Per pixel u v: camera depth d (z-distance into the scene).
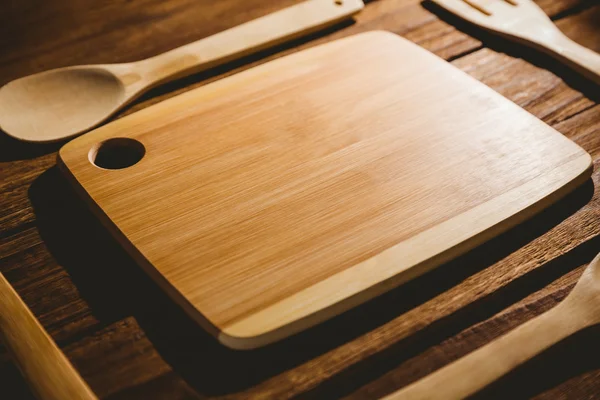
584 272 0.64
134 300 0.63
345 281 0.60
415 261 0.62
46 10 1.03
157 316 0.61
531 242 0.68
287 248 0.63
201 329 0.60
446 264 0.65
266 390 0.56
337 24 0.99
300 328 0.58
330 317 0.59
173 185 0.69
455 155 0.72
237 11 1.03
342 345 0.59
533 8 0.99
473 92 0.80
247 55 0.93
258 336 0.56
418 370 0.58
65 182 0.75
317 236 0.64
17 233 0.69
